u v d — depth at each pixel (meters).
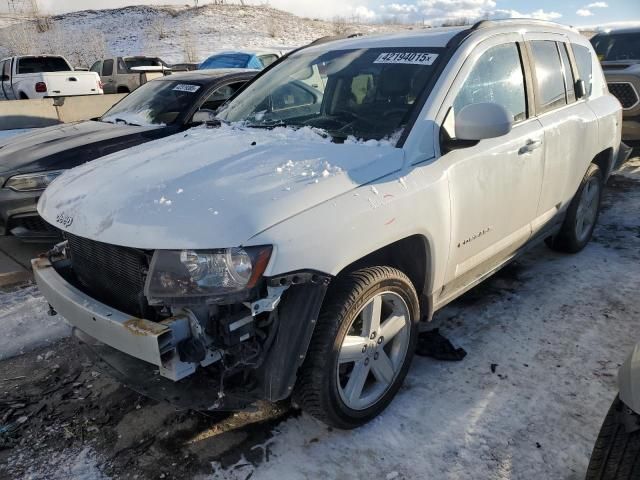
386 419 2.65
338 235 2.16
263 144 2.72
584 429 2.55
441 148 2.70
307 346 2.18
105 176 2.56
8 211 4.73
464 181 2.78
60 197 2.57
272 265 1.98
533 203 3.51
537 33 3.66
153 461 2.44
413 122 2.67
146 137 5.34
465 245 2.92
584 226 4.61
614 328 3.42
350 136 2.77
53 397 2.92
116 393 2.94
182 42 41.22
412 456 2.42
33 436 2.62
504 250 3.42
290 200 2.12
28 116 10.11
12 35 41.47
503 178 3.08
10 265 4.81
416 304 2.71
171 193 2.22
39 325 3.69
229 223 2.00
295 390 2.36
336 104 3.07
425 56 2.96
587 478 1.91
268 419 2.69
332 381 2.33
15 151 5.16
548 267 4.38
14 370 3.18
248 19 50.06
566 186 3.94
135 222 2.12
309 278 2.08
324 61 3.37
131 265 2.19
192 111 5.69
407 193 2.45
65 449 2.53
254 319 2.15
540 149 3.39
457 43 2.96
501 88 3.19
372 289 2.39
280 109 3.33
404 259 2.72
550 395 2.80
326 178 2.28
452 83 2.80
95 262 2.41
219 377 2.26
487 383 2.90
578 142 3.90
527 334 3.38
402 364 2.74
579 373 2.97
